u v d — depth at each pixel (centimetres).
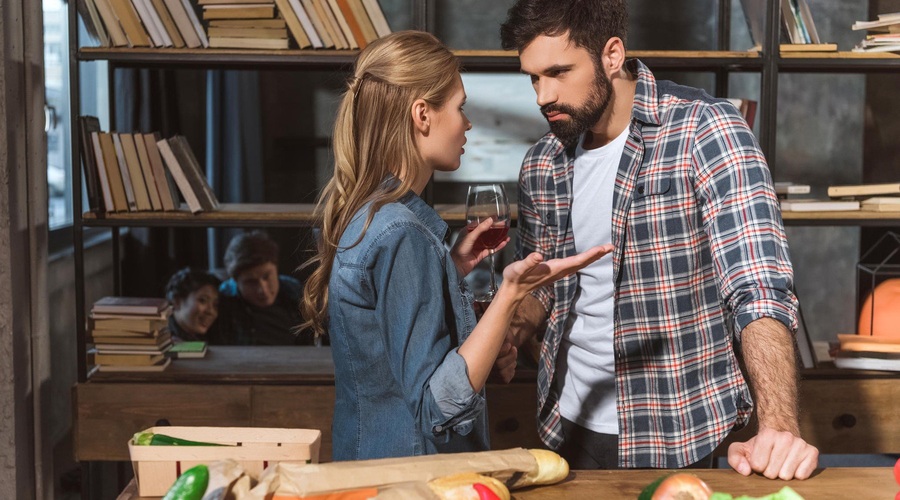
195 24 257
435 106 142
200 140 446
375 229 132
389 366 135
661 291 175
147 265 424
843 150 356
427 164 145
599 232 181
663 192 171
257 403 264
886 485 120
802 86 353
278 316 362
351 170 142
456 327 138
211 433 129
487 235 174
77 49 253
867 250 321
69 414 352
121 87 394
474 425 142
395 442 136
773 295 144
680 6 380
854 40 337
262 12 257
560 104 167
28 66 255
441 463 109
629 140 174
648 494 102
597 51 166
